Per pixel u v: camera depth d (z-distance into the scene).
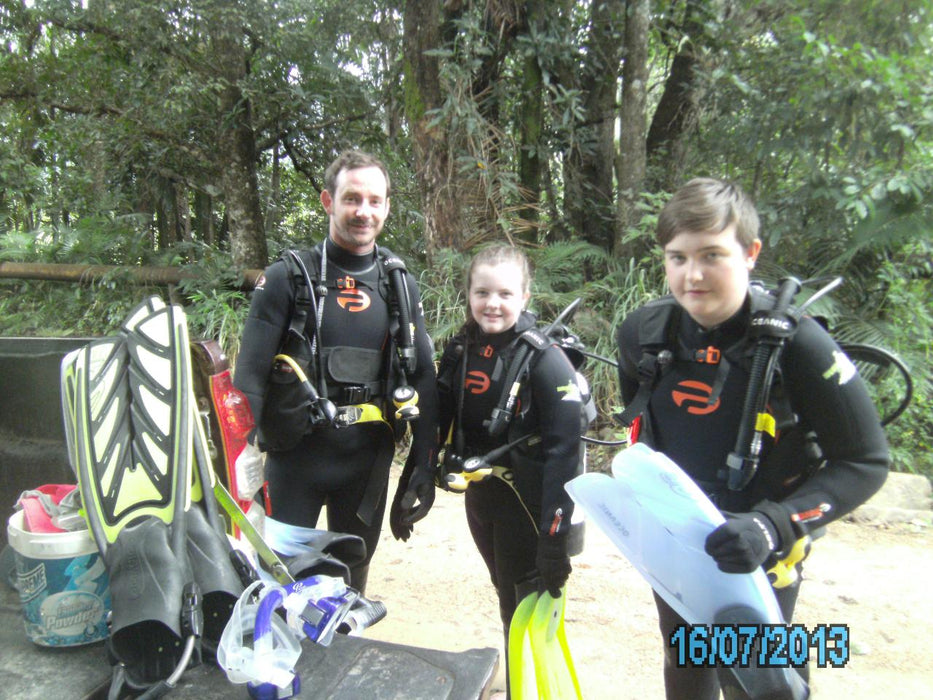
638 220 5.81
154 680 1.20
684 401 1.52
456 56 5.72
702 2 5.96
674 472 1.29
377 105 7.94
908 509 4.07
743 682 1.32
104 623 1.36
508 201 5.94
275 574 1.40
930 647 2.67
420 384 2.22
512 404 1.95
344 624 1.42
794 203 4.91
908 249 4.88
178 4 6.67
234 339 6.27
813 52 4.62
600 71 6.40
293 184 9.95
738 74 5.44
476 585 3.26
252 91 7.18
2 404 1.96
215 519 1.37
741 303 1.42
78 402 1.47
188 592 1.19
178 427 1.42
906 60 4.46
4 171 9.12
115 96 8.25
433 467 2.21
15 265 8.28
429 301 5.64
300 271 2.15
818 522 1.33
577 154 6.37
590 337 5.23
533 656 1.82
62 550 1.32
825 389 1.34
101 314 7.88
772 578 1.40
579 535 1.98
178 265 8.00
